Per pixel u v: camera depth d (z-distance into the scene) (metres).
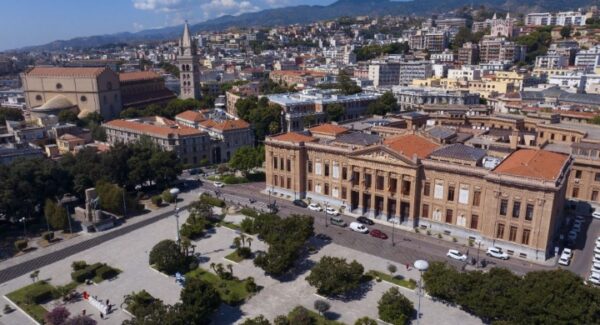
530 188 99.56
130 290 93.19
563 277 73.56
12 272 101.88
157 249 100.44
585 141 140.88
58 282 97.19
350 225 121.50
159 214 136.50
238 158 168.25
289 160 144.62
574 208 133.00
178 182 166.00
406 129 165.00
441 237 115.81
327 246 111.50
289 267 97.81
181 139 184.00
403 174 119.44
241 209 136.88
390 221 125.38
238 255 106.75
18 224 129.38
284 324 75.81
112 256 108.88
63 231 124.19
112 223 127.56
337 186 136.12
